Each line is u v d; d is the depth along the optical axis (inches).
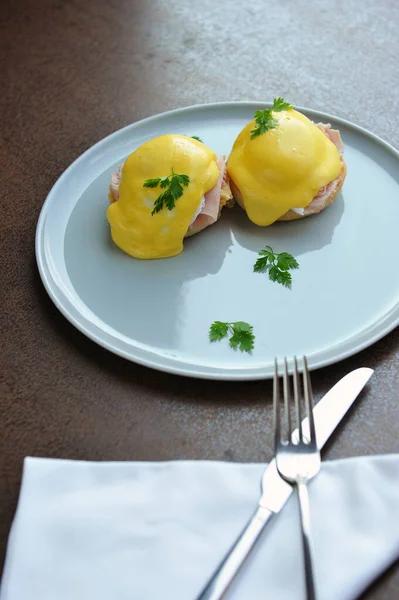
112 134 31.7
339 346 25.4
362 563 21.5
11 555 21.8
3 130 33.5
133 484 22.8
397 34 36.8
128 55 36.6
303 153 28.6
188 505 22.5
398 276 27.5
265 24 37.8
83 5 39.3
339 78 35.0
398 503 22.2
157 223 28.0
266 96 34.5
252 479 22.8
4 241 29.4
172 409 24.9
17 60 36.7
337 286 27.3
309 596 20.6
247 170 28.9
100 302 27.2
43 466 22.9
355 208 29.5
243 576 21.5
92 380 25.6
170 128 32.3
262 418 24.6
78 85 35.3
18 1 39.6
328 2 38.6
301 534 21.6
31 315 27.2
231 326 26.4
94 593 21.4
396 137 32.4
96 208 29.8
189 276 27.9
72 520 22.2
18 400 25.2
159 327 26.5
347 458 23.5
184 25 38.0
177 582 21.5
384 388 25.0
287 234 28.9
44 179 31.5
